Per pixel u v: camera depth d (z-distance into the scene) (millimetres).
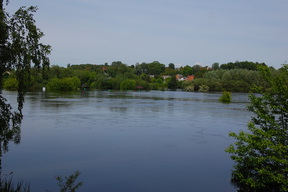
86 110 28438
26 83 6938
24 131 16719
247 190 8500
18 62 6457
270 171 8227
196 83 103750
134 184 8781
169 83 126062
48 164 10562
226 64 159625
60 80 85438
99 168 10227
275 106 8461
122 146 13547
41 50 6684
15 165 10359
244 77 98188
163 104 39156
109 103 38031
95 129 17875
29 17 6363
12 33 6074
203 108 34219
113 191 8219
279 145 7879
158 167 10500
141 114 26391
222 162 11297
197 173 9945
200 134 17016
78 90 85312
